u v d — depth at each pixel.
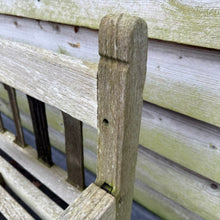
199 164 0.49
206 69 0.39
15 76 0.37
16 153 0.61
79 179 0.47
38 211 0.53
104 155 0.29
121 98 0.24
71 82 0.29
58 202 0.84
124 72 0.22
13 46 0.34
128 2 0.42
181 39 0.39
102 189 0.31
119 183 0.30
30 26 0.68
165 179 0.59
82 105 0.29
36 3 0.59
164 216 0.67
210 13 0.34
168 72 0.44
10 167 0.61
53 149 0.96
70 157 0.45
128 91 0.23
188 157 0.50
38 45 0.69
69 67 0.28
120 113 0.25
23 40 0.73
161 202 0.66
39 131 0.50
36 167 0.56
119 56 0.21
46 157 0.54
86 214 0.28
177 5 0.37
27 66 0.34
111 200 0.30
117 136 0.26
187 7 0.36
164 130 0.52
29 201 0.55
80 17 0.51
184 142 0.49
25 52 0.33
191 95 0.43
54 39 0.63
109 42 0.21
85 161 0.82
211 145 0.46
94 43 0.54
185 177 0.55
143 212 0.71
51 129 0.89
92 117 0.29
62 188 0.51
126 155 0.28
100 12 0.47
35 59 0.32
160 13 0.39
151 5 0.40
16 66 0.36
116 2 0.44
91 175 0.83
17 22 0.71
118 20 0.20
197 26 0.36
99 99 0.26
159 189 0.62
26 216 0.54
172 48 0.42
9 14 0.68
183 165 0.52
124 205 0.34
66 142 0.43
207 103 0.41
